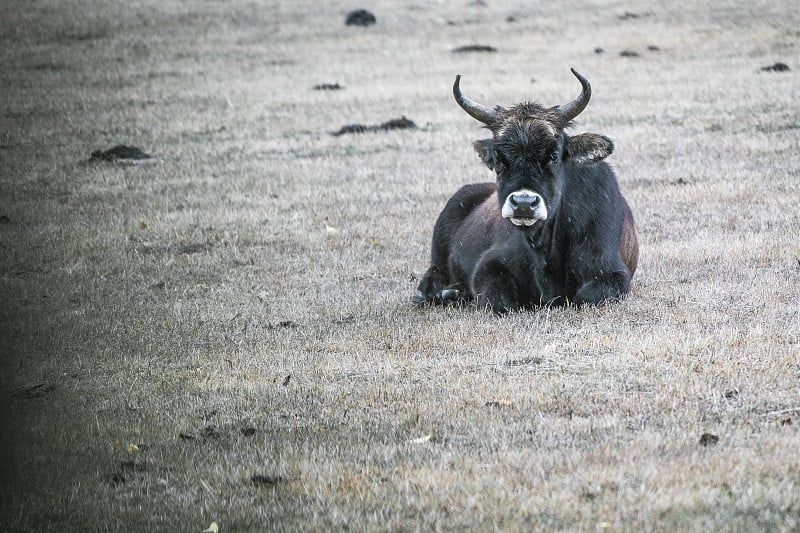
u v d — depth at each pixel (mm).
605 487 26078
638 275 48375
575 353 37344
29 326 46750
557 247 43688
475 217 48688
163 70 123562
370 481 27625
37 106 107062
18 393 37812
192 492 27875
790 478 25812
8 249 61469
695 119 85938
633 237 47188
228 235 63094
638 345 37219
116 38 141875
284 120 96562
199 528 25719
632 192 66438
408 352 39125
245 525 25641
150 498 27688
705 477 26109
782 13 134875
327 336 42438
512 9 151375
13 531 26344
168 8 160500
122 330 45344
